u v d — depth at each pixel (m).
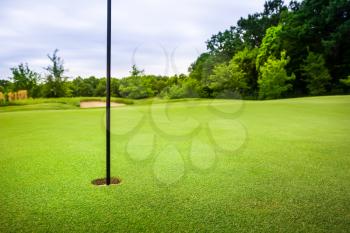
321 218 2.79
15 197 3.31
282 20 41.94
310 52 33.88
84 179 3.95
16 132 8.09
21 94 32.78
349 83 32.00
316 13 38.38
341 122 9.67
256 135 7.36
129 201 3.19
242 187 3.63
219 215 2.86
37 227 2.62
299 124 9.31
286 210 2.97
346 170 4.35
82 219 2.77
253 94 40.06
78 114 13.96
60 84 34.09
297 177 4.03
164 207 3.04
